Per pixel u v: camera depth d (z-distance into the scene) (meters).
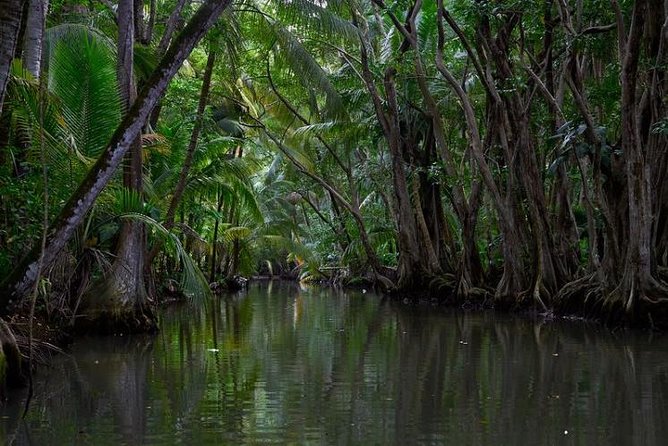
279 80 23.17
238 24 16.39
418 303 20.31
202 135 18.98
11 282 7.46
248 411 6.32
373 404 6.59
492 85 15.97
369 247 24.86
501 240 18.64
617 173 13.11
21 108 8.92
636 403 6.61
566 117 15.50
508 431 5.66
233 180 21.41
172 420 6.01
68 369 8.43
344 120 19.72
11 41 6.37
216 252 29.91
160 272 21.36
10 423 5.90
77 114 10.02
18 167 10.16
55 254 7.59
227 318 15.32
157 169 17.64
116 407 6.48
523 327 13.16
